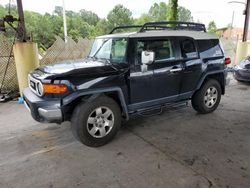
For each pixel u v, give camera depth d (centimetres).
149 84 356
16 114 473
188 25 432
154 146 324
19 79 559
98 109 314
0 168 273
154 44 356
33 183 244
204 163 278
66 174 260
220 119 430
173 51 380
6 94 613
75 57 802
